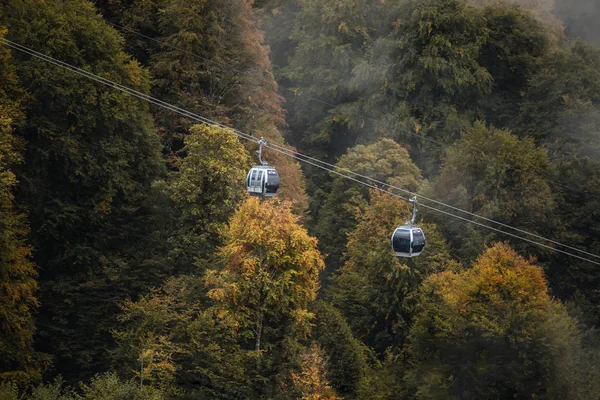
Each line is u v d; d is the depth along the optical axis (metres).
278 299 60.34
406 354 69.25
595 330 80.44
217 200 67.81
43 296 68.12
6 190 60.84
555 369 62.69
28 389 60.62
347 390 68.12
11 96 67.06
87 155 69.44
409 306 74.06
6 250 59.84
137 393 51.66
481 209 84.00
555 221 87.25
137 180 75.38
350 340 69.50
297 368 59.75
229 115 86.69
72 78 69.44
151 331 59.84
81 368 66.50
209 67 85.50
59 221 67.56
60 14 71.81
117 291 69.06
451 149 90.00
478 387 63.66
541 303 64.44
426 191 87.38
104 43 73.69
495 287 64.81
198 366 58.53
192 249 66.88
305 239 61.97
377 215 82.19
